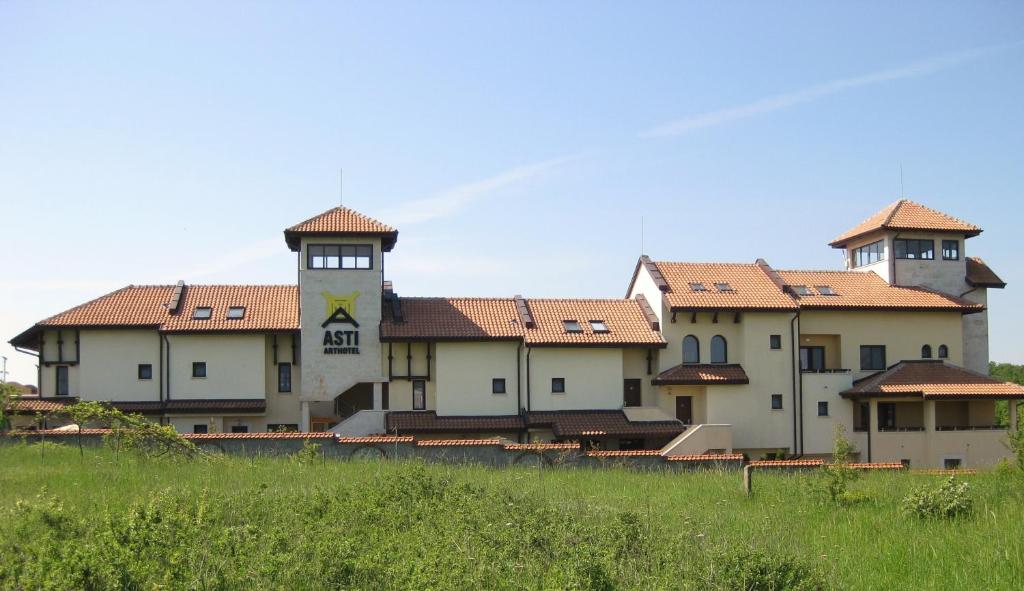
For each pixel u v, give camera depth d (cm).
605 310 5234
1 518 1798
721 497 2452
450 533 1680
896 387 4844
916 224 5538
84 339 4778
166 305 4981
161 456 3003
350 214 5019
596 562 1407
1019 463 2830
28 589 1336
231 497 2094
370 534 1714
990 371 8338
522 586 1361
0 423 3384
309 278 4847
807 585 1434
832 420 5028
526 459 3428
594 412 4881
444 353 4856
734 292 5181
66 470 2669
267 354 4938
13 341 4844
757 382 5003
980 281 5644
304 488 2322
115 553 1420
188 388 4794
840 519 2073
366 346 4850
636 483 2764
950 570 1577
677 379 4869
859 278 5588
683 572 1477
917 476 2975
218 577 1388
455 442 3431
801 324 5172
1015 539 1762
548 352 4903
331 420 4875
